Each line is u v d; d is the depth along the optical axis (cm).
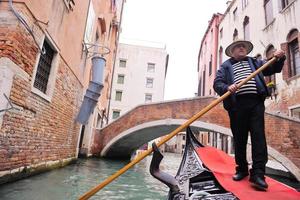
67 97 740
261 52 1272
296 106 946
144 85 3166
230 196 237
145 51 3266
